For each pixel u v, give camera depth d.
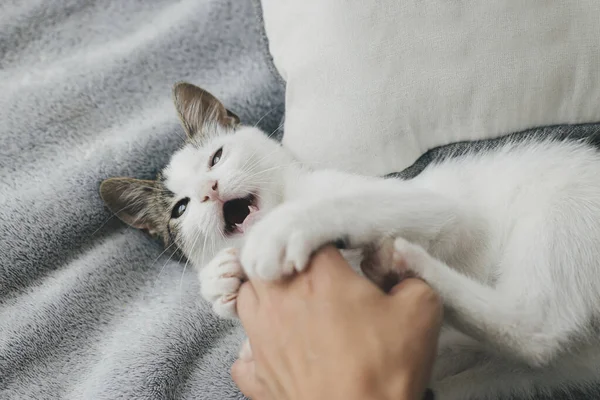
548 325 0.23
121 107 0.38
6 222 0.33
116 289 0.33
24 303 0.32
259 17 0.36
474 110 0.28
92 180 0.35
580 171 0.26
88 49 0.40
